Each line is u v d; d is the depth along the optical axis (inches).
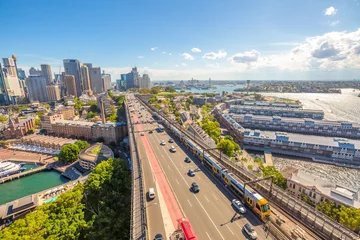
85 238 2529.5
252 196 1966.0
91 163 5398.6
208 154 3221.0
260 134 6481.3
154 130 5255.9
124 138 7347.4
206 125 7091.5
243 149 6309.1
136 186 2429.9
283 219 1830.7
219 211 2006.6
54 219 2581.2
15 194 4803.2
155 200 2198.6
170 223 1850.4
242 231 1729.8
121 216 2664.9
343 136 7298.2
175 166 3078.2
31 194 4411.9
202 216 1935.3
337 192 3038.9
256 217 1893.5
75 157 6102.4
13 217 3508.9
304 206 1825.8
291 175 3703.3
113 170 3619.6
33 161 6373.0
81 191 3363.7
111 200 2977.4
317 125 7672.2
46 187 5073.8
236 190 2278.5
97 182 3304.6
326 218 1680.6
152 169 2967.5
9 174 5541.3
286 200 1975.9
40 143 7662.4
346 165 5167.3
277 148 6156.5
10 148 7480.3
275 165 5260.8
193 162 3235.7
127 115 6998.0
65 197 2878.9
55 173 5757.9
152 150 3789.4
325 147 5565.9
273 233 1681.8
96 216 2674.7
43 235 2341.3
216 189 2421.3
